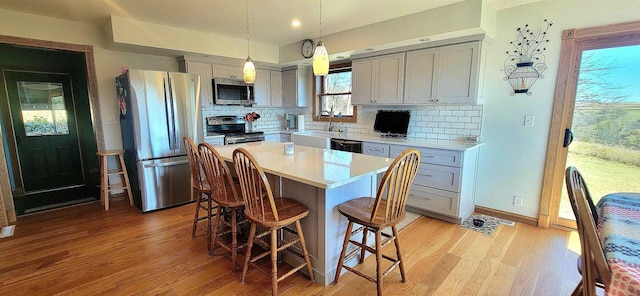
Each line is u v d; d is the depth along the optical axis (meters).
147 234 2.87
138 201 3.59
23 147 4.07
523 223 3.13
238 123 5.14
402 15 3.29
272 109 5.70
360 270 2.26
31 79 4.01
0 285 2.05
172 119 3.59
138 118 3.35
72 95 4.31
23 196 4.04
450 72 3.23
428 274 2.19
